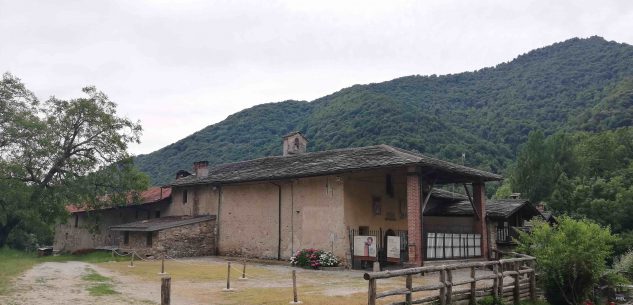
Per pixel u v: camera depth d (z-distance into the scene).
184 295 12.48
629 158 51.56
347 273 18.73
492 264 14.00
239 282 15.44
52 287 13.02
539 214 27.14
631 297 19.42
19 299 10.82
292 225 23.45
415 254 18.55
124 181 32.47
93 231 34.81
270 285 14.68
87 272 17.52
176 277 16.61
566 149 48.94
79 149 32.19
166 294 8.27
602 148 51.81
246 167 29.03
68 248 39.94
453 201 27.41
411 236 18.72
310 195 22.80
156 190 35.25
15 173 29.14
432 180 20.73
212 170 31.86
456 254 20.77
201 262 23.23
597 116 66.44
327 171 20.97
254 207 25.75
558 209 41.44
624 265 22.62
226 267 20.55
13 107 29.66
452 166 20.58
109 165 32.41
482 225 22.59
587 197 41.06
